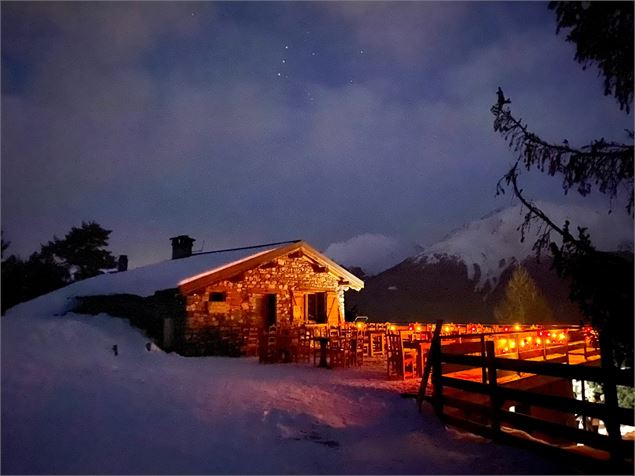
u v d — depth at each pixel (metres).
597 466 5.26
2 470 4.55
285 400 8.14
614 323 4.93
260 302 16.30
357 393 8.88
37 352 8.41
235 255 17.52
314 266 17.97
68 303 17.25
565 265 5.18
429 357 7.79
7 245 18.73
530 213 5.62
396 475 5.22
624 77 5.11
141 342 13.62
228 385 9.12
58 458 4.89
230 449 5.64
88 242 27.94
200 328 14.57
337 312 18.56
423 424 7.20
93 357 9.55
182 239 21.66
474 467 5.49
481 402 8.80
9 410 5.75
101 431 5.66
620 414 5.10
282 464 5.38
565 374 5.65
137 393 7.36
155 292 14.22
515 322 25.75
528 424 6.05
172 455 5.28
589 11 5.17
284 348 13.41
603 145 5.31
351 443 6.28
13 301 17.70
